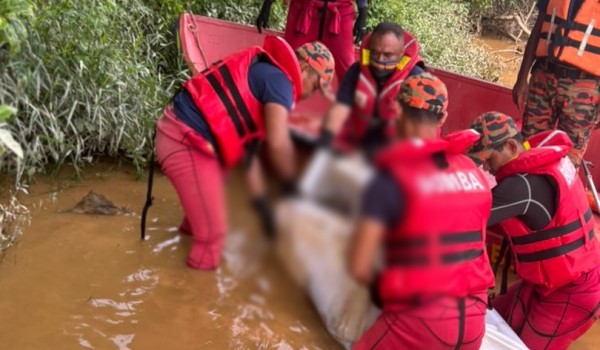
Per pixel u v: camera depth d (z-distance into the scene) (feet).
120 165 12.14
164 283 7.88
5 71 9.88
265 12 14.67
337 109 3.39
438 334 6.77
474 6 39.19
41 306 7.88
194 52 12.99
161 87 13.51
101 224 9.80
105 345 7.37
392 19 23.97
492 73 28.43
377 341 7.17
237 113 7.45
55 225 9.61
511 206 8.32
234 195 2.88
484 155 8.45
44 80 10.64
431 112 7.21
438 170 5.04
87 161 11.93
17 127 10.32
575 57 12.20
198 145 7.14
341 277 2.87
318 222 2.71
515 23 40.63
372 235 2.91
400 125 3.68
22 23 9.62
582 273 8.77
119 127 11.62
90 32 11.15
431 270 3.76
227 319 7.44
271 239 2.70
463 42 28.96
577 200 8.57
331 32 13.80
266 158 2.88
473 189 6.37
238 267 2.89
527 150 8.51
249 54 7.87
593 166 14.73
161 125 7.90
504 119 8.46
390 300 3.51
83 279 8.38
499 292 10.92
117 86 11.58
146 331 7.50
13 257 8.71
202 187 6.44
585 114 12.52
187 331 7.35
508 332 9.17
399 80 9.77
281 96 7.51
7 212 9.06
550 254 8.62
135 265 8.58
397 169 3.26
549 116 13.16
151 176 9.18
